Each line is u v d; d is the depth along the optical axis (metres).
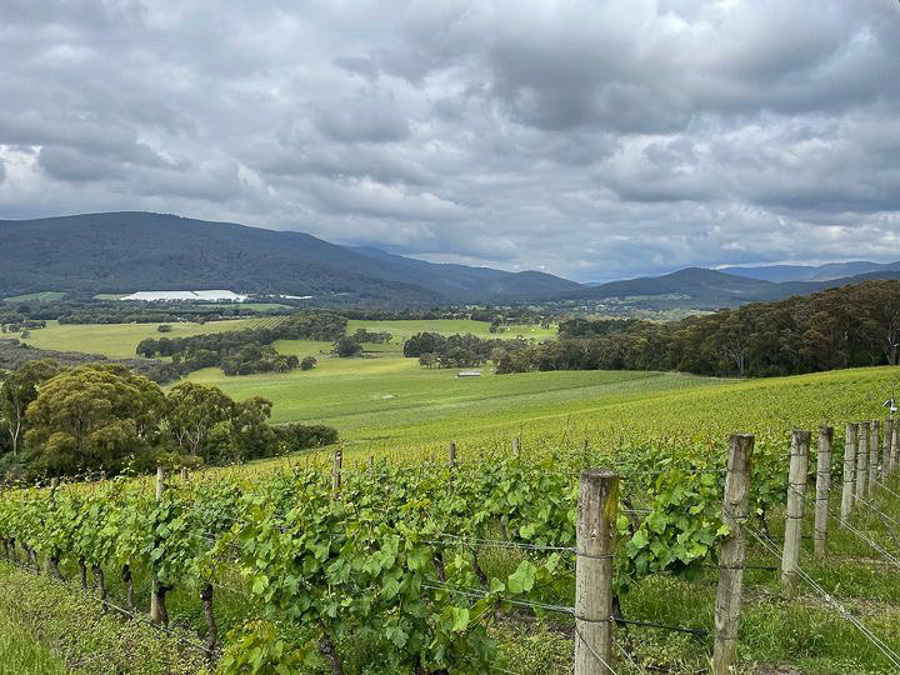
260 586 6.87
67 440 47.34
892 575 8.34
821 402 40.59
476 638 5.34
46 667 7.45
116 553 10.16
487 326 199.12
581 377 100.00
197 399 59.47
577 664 4.27
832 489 13.66
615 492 4.21
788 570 7.67
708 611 7.29
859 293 82.75
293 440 61.91
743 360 92.06
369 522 7.22
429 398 91.25
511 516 10.15
